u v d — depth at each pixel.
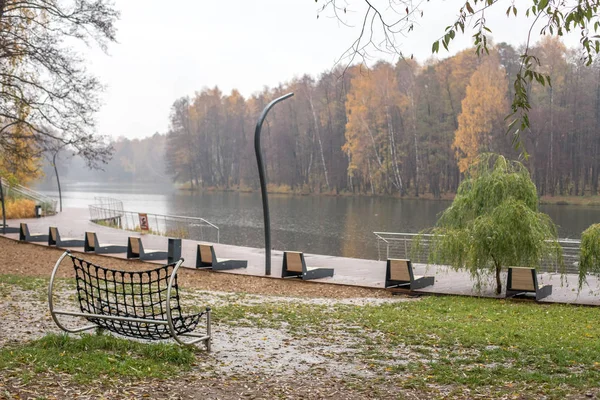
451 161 74.88
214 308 12.16
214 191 112.69
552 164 65.12
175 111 119.62
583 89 66.81
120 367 7.02
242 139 112.62
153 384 6.66
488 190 16.05
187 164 117.00
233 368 7.68
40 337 8.34
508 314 12.73
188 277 18.47
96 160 27.70
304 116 96.31
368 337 9.79
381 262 22.14
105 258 22.27
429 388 6.96
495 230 15.29
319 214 53.75
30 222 39.22
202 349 8.55
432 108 75.12
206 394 6.52
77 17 25.98
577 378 7.21
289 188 100.38
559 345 9.15
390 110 77.38
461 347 9.12
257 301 13.95
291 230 40.31
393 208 60.19
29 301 11.53
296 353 8.62
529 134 63.00
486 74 62.94
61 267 19.73
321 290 16.84
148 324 8.12
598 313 12.95
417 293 16.25
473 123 61.50
